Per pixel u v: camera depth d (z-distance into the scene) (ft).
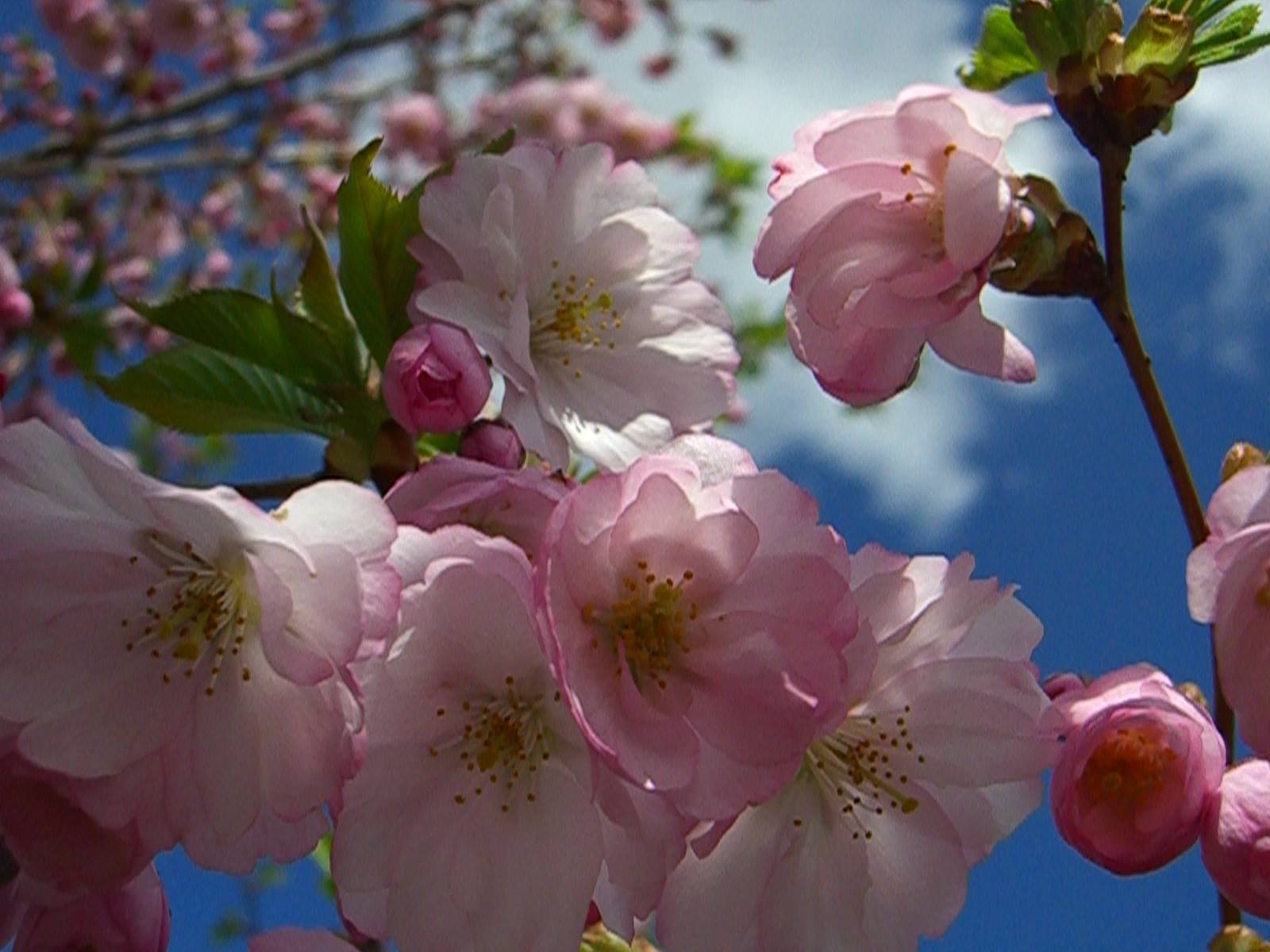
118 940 0.74
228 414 0.84
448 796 0.72
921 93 0.75
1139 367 0.80
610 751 0.67
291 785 0.69
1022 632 0.77
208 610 0.73
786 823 0.77
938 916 0.77
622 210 0.92
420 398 0.80
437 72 3.32
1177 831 0.74
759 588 0.70
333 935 0.76
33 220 2.89
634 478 0.69
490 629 0.70
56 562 0.72
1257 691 0.73
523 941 0.71
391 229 0.85
